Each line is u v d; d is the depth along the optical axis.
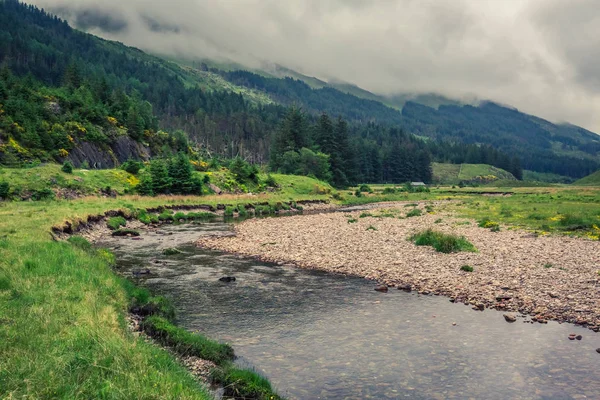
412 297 16.64
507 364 10.38
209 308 15.16
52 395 6.38
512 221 40.06
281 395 8.84
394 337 12.30
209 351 10.70
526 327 13.04
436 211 55.78
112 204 45.84
